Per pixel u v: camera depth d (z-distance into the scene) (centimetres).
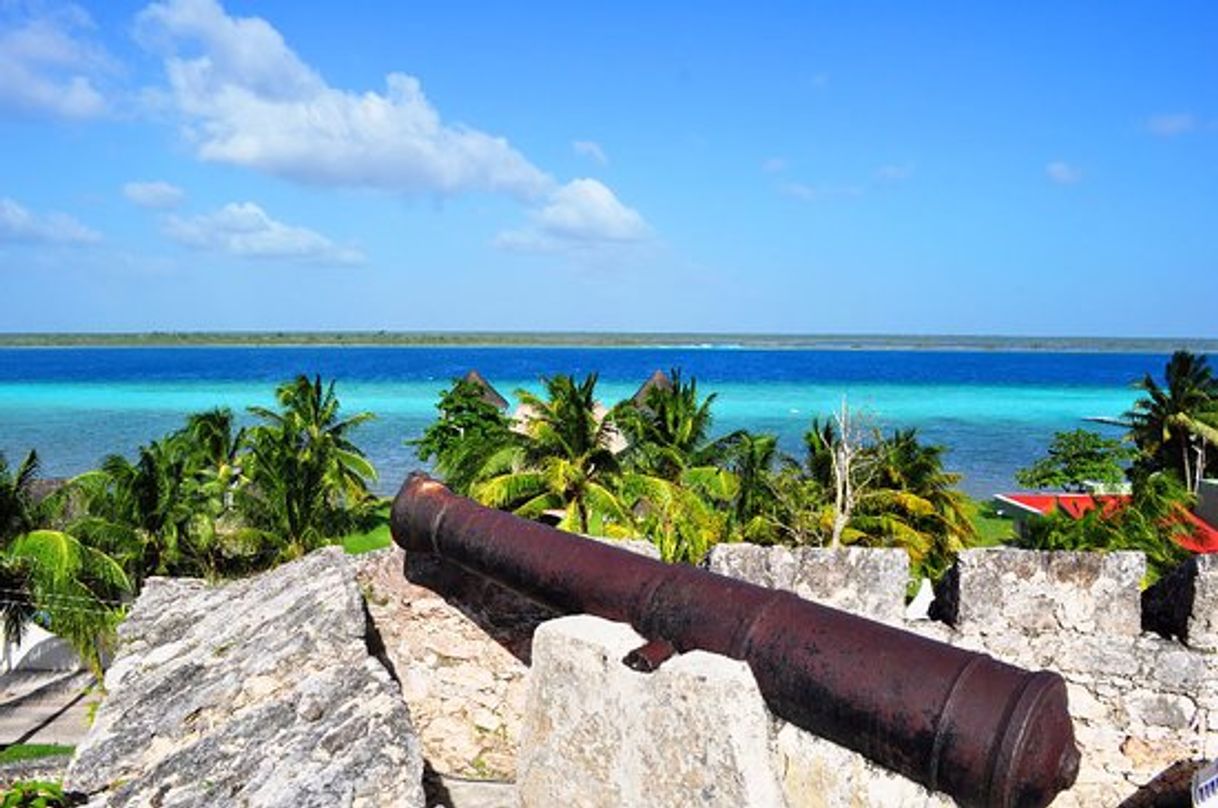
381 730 538
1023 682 460
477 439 2666
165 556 2688
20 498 2294
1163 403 4225
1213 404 4172
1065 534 2378
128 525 2602
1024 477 4912
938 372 17012
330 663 629
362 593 787
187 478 3077
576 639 552
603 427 2467
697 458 2700
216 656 679
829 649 507
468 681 829
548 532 686
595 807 545
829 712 499
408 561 826
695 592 564
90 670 2197
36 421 8638
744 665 506
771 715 564
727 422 8438
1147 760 716
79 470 6038
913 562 2405
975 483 5838
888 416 9569
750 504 2584
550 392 2544
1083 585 725
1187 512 2772
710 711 491
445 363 18812
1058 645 727
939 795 593
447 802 744
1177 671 710
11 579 2186
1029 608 730
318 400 4050
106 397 10988
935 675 475
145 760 582
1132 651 718
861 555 739
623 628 563
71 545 2144
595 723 543
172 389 12112
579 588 624
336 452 3791
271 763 530
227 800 511
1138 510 2466
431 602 827
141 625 779
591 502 2273
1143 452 4362
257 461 3131
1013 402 11300
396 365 17962
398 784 500
